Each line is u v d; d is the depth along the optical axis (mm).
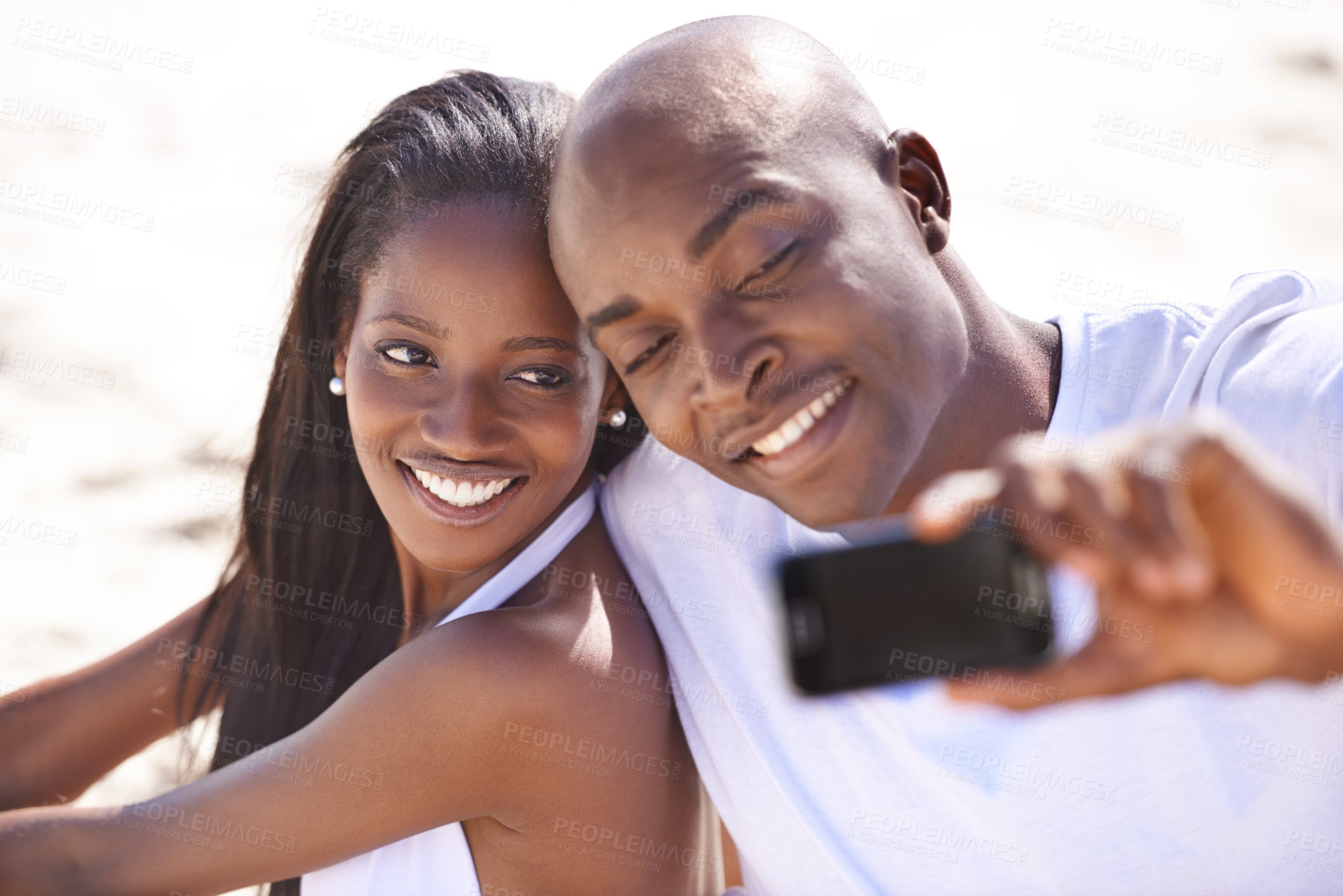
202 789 2338
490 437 2348
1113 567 1436
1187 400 2244
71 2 9039
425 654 2258
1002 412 2301
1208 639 1517
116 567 4566
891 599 1519
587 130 2123
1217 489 1466
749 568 2373
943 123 7340
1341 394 2131
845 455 2066
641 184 2043
